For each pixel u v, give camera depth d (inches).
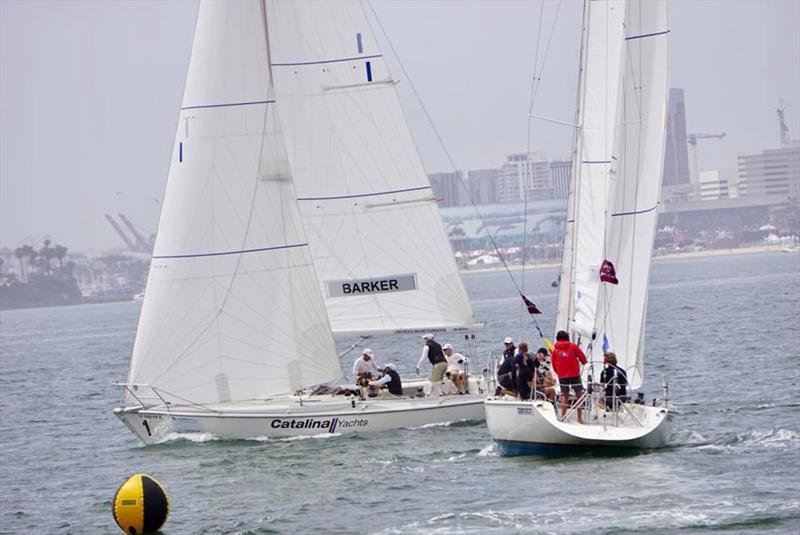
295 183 5969.5
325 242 5974.4
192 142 5718.5
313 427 5428.2
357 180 5989.2
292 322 5703.7
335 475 4653.1
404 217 5999.0
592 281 4756.4
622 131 4741.6
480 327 6058.1
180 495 4547.2
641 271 4751.5
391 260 5999.0
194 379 5629.9
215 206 5689.0
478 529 3720.5
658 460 4458.7
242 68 5767.7
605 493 4018.2
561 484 4165.8
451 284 6018.7
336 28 5974.4
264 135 5748.0
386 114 5999.0
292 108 5959.6
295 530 3912.4
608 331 4739.2
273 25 5915.4
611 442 4456.2
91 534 4141.2
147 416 5585.6
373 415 5433.1
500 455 4739.2
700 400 6186.0
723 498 3900.1
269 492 4468.5
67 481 5167.3
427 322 6013.8
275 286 5698.8
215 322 5649.6
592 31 4771.2
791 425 5231.3
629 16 4714.6
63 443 6456.7
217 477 4788.4
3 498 4918.8
